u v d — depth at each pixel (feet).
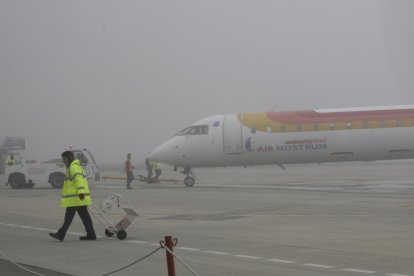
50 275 37.58
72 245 50.16
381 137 122.52
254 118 130.21
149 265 40.24
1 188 144.97
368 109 126.00
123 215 74.33
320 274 35.94
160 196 105.19
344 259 40.65
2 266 41.11
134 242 50.98
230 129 130.31
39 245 50.39
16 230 60.95
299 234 53.26
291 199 92.32
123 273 37.86
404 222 60.44
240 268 38.40
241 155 130.31
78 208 52.95
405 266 37.86
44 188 141.49
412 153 123.54
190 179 137.39
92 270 39.04
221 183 155.84
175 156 133.90
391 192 104.47
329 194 101.60
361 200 87.20
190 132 133.69
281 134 126.93
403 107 125.59
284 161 129.39
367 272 36.17
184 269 38.50
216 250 45.47
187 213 74.69
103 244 50.29
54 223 67.00
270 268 38.14
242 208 79.41
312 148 125.49
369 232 53.57
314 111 128.06
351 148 124.06
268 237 51.88
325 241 48.85
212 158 132.26
